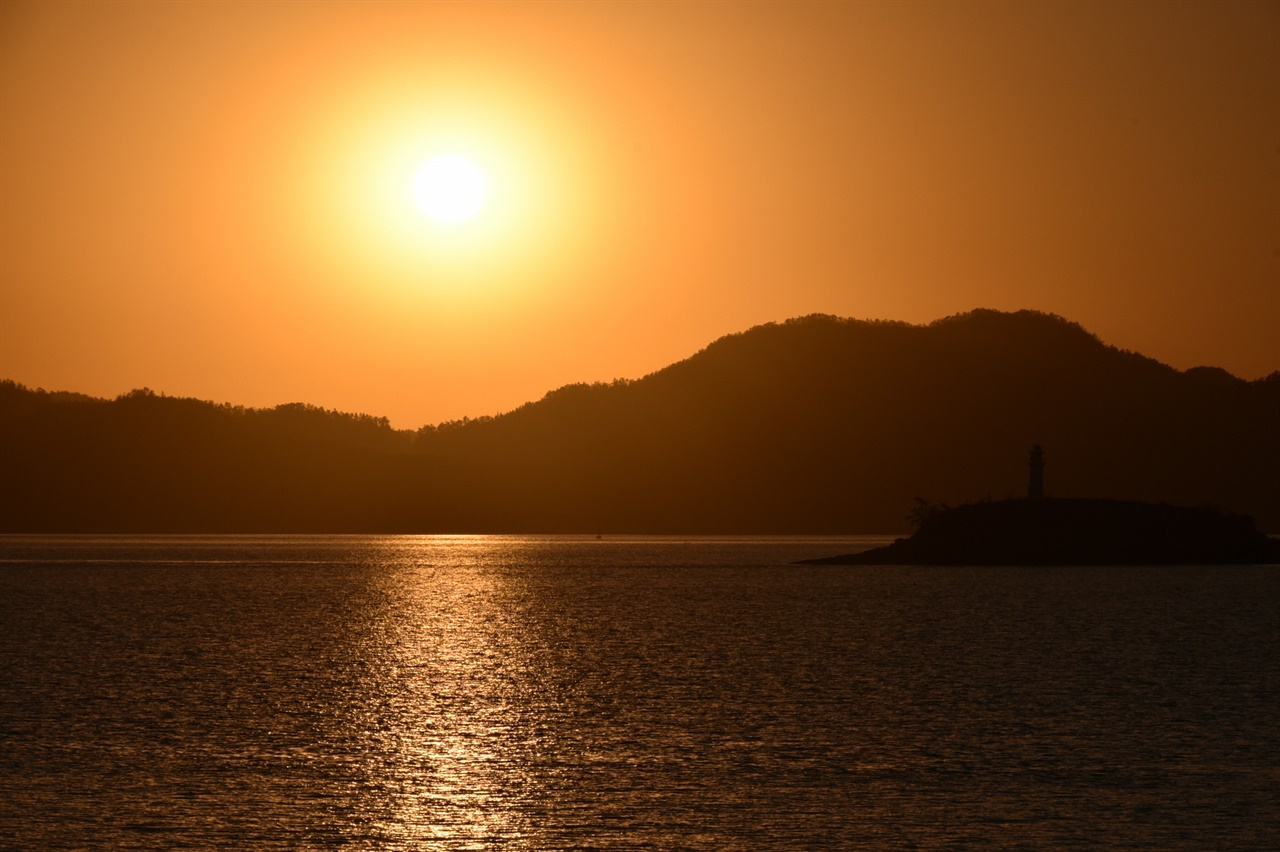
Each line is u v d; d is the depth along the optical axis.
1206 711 125.50
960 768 100.75
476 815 87.44
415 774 98.56
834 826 85.19
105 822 85.06
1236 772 99.25
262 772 98.75
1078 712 125.25
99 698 132.38
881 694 136.75
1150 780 96.88
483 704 130.38
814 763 102.62
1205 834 83.50
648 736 113.38
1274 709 126.69
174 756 104.12
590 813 88.00
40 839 81.38
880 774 98.94
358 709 126.75
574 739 112.06
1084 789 94.38
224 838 82.00
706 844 81.50
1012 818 87.00
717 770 100.19
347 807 89.19
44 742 109.00
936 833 83.62
